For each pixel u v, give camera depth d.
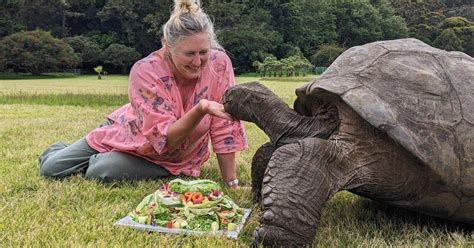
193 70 4.32
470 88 3.39
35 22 73.25
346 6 82.69
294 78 51.09
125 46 72.62
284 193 2.88
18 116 11.84
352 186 3.20
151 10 73.44
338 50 69.81
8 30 67.06
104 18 74.31
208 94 4.64
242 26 70.38
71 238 3.15
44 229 3.29
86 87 30.86
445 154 3.09
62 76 62.78
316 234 3.30
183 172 4.98
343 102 3.24
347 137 3.24
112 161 4.73
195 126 4.21
